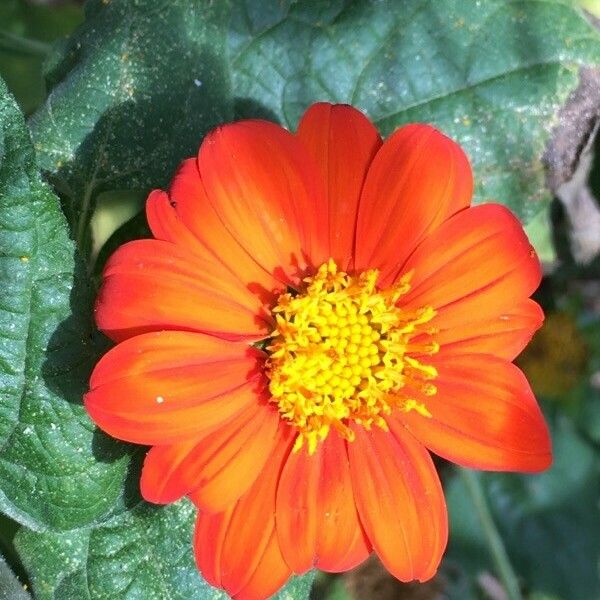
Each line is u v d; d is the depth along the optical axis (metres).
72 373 0.25
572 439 0.38
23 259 0.25
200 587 0.28
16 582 0.27
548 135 0.30
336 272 0.25
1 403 0.25
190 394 0.24
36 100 0.32
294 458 0.25
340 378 0.25
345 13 0.29
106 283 0.24
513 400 0.25
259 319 0.25
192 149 0.28
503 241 0.25
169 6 0.27
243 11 0.28
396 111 0.29
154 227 0.24
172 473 0.24
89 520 0.26
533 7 0.29
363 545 0.26
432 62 0.29
